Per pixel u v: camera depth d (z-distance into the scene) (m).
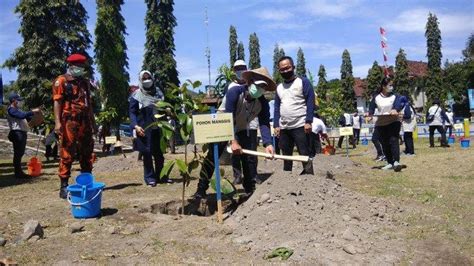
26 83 22.62
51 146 16.88
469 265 3.96
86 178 5.78
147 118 8.07
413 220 5.25
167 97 6.29
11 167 14.37
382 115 9.60
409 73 67.19
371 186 7.58
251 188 6.68
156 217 5.61
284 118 6.73
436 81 62.84
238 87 6.07
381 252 4.18
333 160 11.02
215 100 8.73
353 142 19.95
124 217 5.54
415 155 12.91
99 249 4.39
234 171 7.89
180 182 8.55
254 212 5.04
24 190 8.23
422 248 4.32
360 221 4.97
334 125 24.70
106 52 30.20
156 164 8.40
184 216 5.75
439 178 8.41
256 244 4.40
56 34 22.59
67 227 5.21
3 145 22.12
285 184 5.40
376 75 64.19
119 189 7.79
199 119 5.07
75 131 6.84
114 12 30.70
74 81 6.84
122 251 4.32
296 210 4.91
